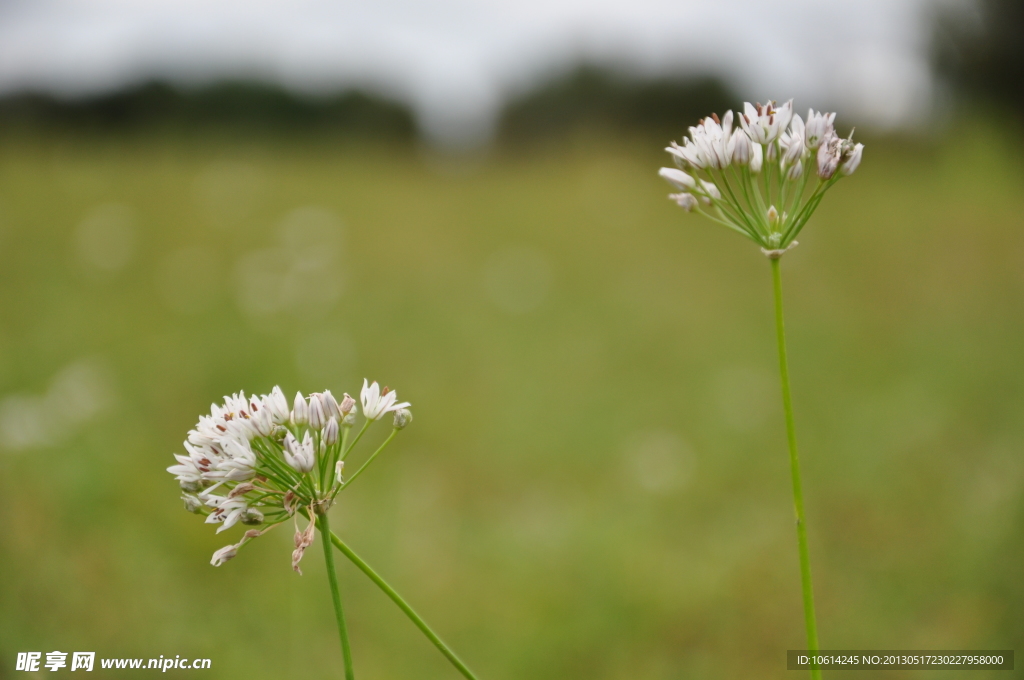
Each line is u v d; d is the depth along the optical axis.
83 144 15.82
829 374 6.20
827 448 4.98
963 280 8.19
